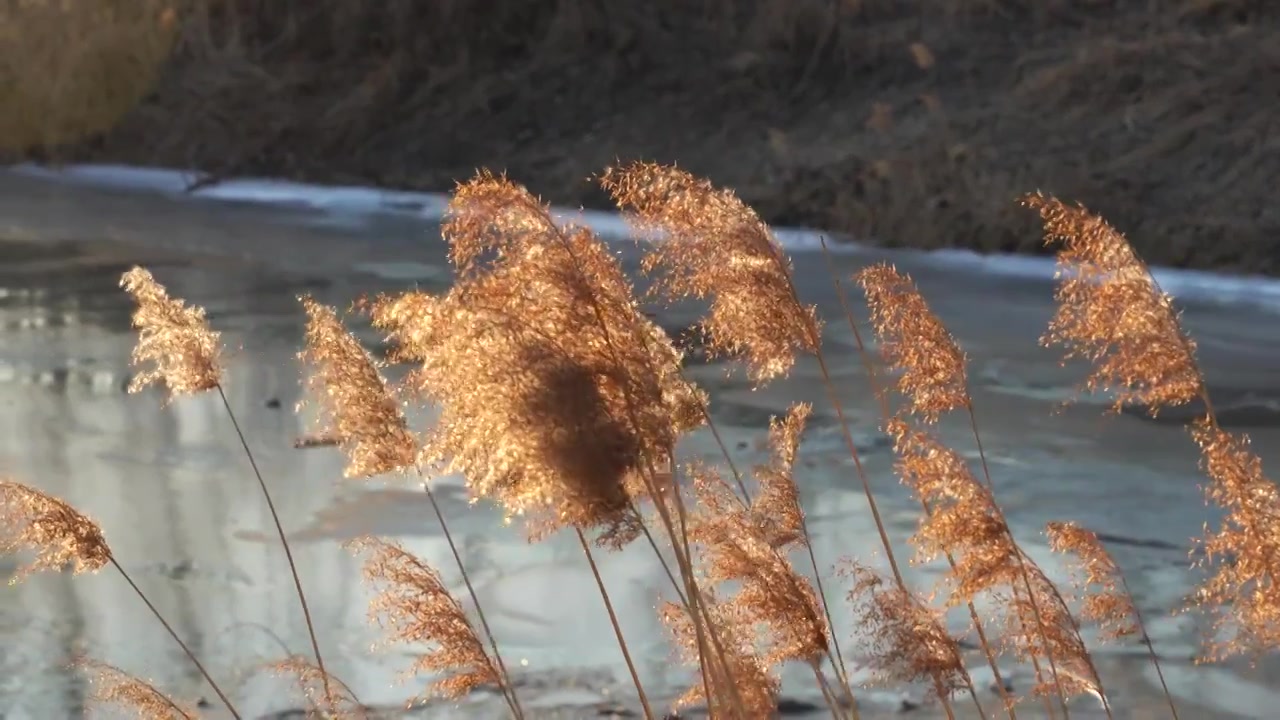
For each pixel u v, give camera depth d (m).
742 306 2.96
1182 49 23.08
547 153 26.20
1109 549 7.81
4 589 7.24
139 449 10.01
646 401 2.45
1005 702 3.36
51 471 9.51
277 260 18.45
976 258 18.92
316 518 8.40
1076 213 2.97
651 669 6.16
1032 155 21.48
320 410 3.59
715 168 24.16
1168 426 10.66
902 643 2.89
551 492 2.39
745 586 2.98
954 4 26.25
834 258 19.28
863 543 7.77
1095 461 9.73
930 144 22.25
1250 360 13.11
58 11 30.47
